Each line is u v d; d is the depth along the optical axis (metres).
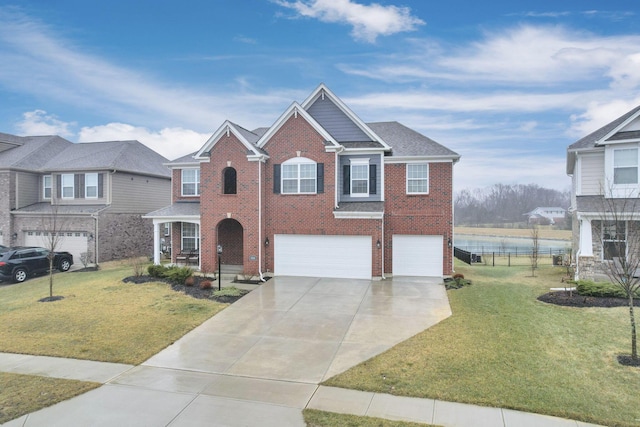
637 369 7.80
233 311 12.81
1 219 25.62
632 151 16.17
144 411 6.68
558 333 9.84
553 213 89.62
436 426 6.10
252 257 18.02
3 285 19.05
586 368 7.95
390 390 7.38
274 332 10.87
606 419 6.20
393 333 10.59
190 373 8.34
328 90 19.50
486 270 21.08
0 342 10.15
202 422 6.30
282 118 18.42
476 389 7.27
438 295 14.70
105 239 24.47
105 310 12.83
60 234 23.33
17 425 6.23
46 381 7.90
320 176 18.09
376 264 17.50
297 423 6.24
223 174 18.59
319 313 12.54
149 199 28.38
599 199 16.39
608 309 11.56
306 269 18.25
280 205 18.42
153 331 10.91
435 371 8.09
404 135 21.08
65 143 30.83
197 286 15.89
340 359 8.98
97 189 25.36
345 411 6.63
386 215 19.19
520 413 6.46
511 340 9.48
